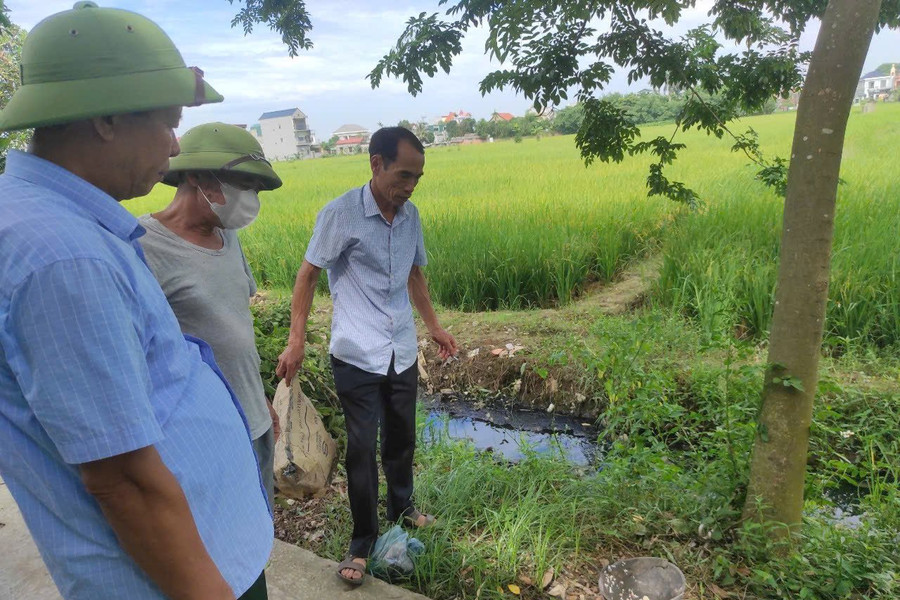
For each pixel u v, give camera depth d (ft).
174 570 3.79
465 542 10.11
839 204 26.76
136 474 3.58
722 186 37.29
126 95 3.88
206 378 4.77
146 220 7.02
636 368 13.19
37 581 9.01
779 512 9.18
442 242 27.04
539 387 18.16
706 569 9.39
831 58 7.49
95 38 3.83
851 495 12.84
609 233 27.07
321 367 14.85
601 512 10.93
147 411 3.62
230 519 4.58
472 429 17.49
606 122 12.87
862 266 19.12
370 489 9.23
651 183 13.93
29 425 3.65
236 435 4.81
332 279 9.64
